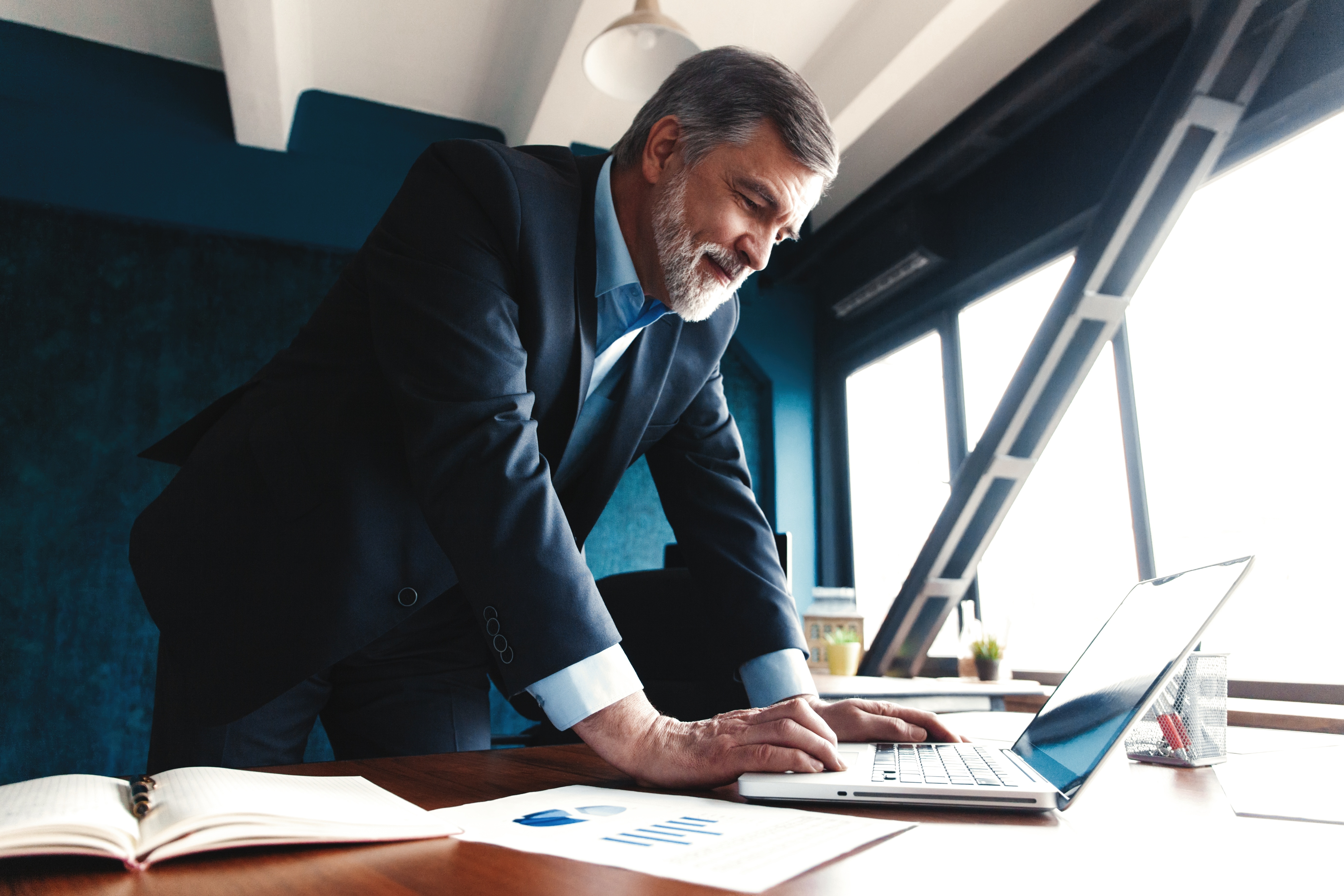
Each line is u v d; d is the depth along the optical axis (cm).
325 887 39
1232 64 252
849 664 324
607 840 47
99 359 379
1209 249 294
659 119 104
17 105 378
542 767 79
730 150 99
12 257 374
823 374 506
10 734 342
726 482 116
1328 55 252
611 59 279
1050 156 360
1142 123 291
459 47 388
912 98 385
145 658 363
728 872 41
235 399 112
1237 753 94
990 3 303
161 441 116
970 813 57
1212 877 41
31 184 374
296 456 94
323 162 417
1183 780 72
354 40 384
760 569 107
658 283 108
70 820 41
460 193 92
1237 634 269
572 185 104
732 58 102
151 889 38
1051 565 344
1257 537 269
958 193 414
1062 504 340
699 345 121
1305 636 252
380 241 93
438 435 78
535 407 97
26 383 367
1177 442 297
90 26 382
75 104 385
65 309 378
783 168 98
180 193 394
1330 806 59
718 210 99
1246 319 278
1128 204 264
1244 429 275
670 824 52
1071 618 334
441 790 66
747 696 104
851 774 62
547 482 78
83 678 353
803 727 66
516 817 54
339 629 88
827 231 456
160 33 387
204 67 407
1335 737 113
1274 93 268
